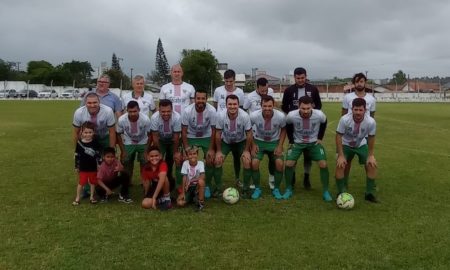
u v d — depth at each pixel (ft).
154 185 23.67
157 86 342.44
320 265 15.83
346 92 33.24
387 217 21.45
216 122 25.93
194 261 16.11
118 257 16.39
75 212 22.06
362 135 25.04
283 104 29.14
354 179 30.66
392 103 220.23
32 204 23.47
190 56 264.72
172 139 26.91
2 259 16.11
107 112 25.38
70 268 15.44
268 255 16.67
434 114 113.09
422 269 15.47
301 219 21.12
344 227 19.90
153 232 19.12
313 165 35.86
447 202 24.30
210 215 21.76
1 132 60.44
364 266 15.76
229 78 30.19
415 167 34.83
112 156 24.14
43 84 331.98
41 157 39.37
